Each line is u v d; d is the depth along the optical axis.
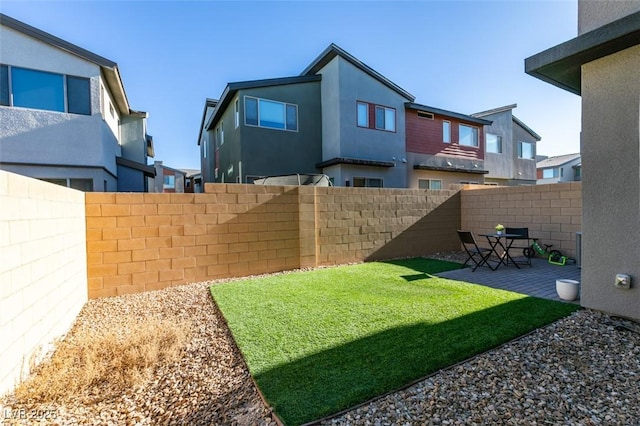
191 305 4.25
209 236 5.53
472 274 5.86
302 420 1.92
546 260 7.05
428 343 2.90
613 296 3.40
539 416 1.92
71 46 8.80
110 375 2.51
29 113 8.36
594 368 2.46
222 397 2.27
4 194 2.19
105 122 9.98
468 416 1.93
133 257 4.94
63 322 3.40
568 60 3.46
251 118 11.34
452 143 15.46
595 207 3.54
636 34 2.89
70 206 3.78
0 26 8.08
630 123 3.22
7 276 2.21
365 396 2.12
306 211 6.51
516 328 3.22
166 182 36.56
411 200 7.99
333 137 12.16
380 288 4.88
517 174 19.27
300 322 3.48
